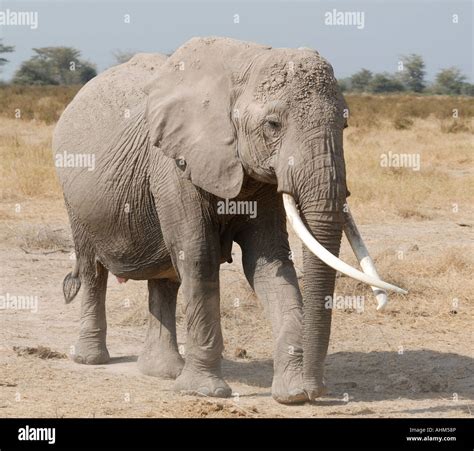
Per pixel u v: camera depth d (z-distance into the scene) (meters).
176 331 10.70
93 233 9.79
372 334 11.39
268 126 7.75
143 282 13.89
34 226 17.00
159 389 9.16
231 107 8.15
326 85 7.78
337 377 9.68
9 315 12.17
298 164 7.59
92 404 8.42
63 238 16.58
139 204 9.21
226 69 8.25
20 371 9.66
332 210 7.51
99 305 10.34
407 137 39.69
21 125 42.16
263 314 12.27
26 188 21.05
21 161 24.88
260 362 10.39
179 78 8.44
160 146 8.36
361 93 110.50
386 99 75.25
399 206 20.47
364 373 9.84
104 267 10.30
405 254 15.67
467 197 22.31
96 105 9.76
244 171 8.12
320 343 7.84
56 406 8.34
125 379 9.58
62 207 19.81
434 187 23.12
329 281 7.66
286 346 8.36
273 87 7.81
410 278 13.79
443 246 16.80
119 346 11.08
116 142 9.40
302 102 7.69
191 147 8.20
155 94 8.49
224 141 8.11
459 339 11.25
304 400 8.30
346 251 15.57
